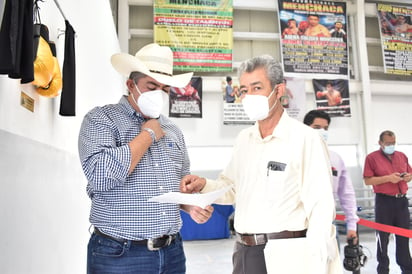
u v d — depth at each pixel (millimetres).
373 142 6453
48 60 1415
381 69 6867
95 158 1146
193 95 6219
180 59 6160
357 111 6648
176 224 1346
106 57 3873
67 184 2086
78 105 2373
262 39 6602
